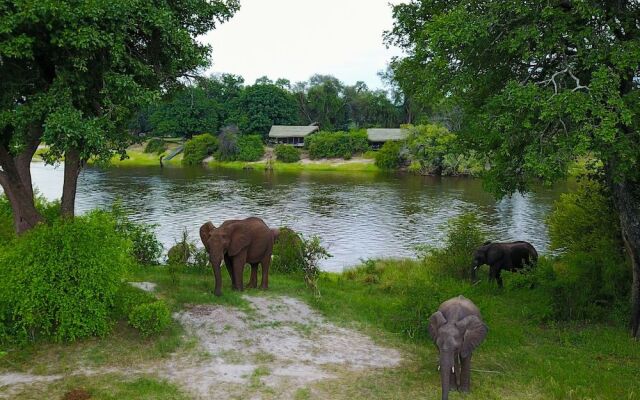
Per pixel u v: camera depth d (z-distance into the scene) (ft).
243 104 296.92
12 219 48.62
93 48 32.50
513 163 37.58
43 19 30.53
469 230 60.44
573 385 27.78
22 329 28.96
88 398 23.86
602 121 27.61
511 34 32.96
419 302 35.96
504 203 131.64
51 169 190.08
